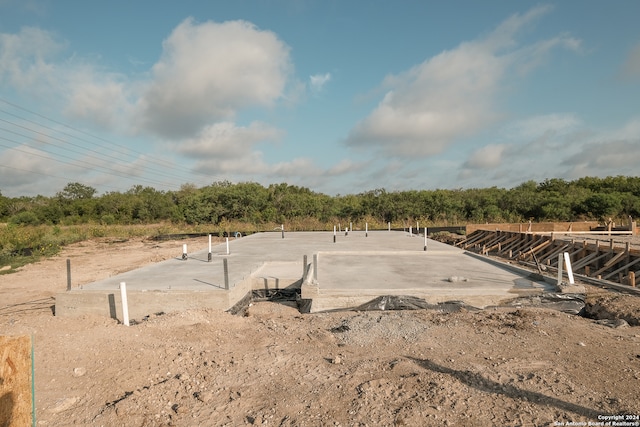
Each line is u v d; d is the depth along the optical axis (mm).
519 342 6230
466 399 4301
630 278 11047
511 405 4172
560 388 4535
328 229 34531
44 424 4086
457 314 8086
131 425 4055
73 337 6301
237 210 40344
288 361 5664
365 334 6824
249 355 5902
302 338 6723
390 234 25312
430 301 8633
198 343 6344
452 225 34719
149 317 7918
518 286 9211
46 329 6797
